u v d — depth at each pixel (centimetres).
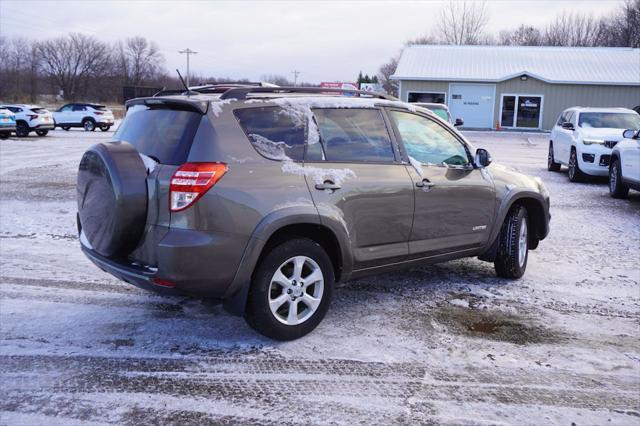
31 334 432
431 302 517
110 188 381
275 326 411
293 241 412
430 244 502
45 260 628
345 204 433
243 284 390
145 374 374
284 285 412
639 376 385
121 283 555
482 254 573
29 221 824
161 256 369
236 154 389
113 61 9994
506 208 560
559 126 1555
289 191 403
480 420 327
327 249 448
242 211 381
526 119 3644
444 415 331
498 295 539
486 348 422
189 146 379
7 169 1441
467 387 364
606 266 640
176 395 348
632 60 3812
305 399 346
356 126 461
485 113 3678
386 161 470
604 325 471
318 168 425
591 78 3528
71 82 9525
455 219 518
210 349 412
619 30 6750
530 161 1931
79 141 2462
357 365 391
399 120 495
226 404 339
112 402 339
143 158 393
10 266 604
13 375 369
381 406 339
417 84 3706
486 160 535
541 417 331
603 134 1304
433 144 518
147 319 465
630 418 333
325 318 474
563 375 383
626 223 873
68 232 762
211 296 386
